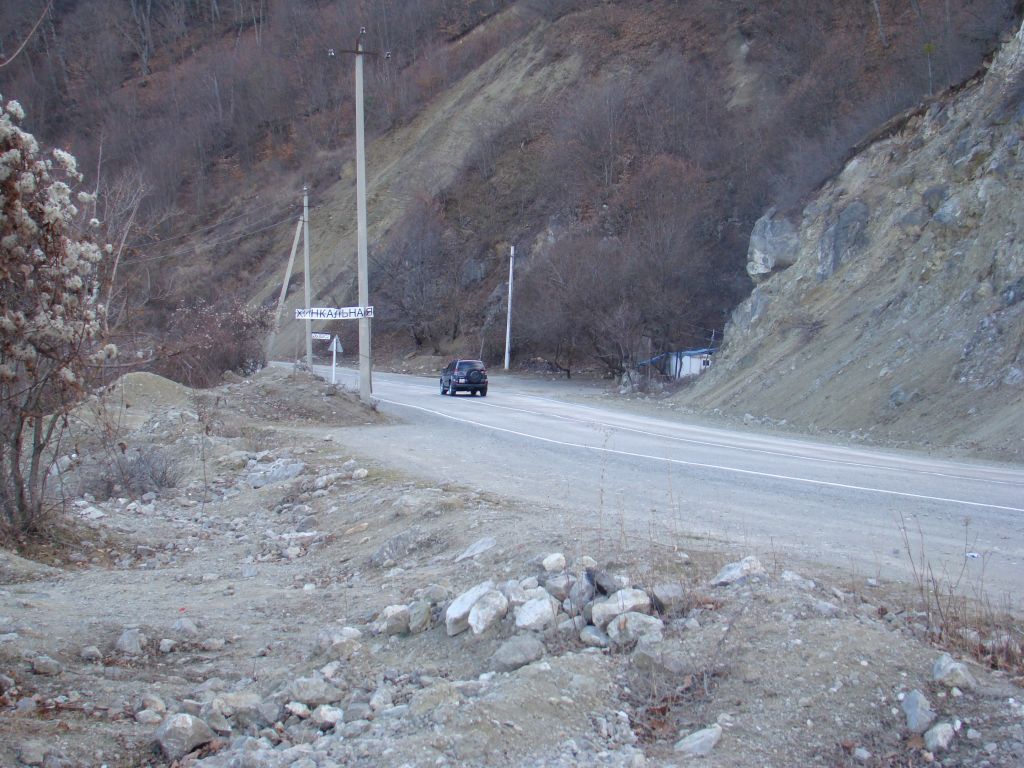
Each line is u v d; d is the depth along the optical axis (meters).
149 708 5.37
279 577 8.94
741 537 8.59
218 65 102.62
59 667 5.97
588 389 44.72
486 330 60.44
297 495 12.91
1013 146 24.09
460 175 70.44
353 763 4.38
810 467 15.09
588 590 6.11
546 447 18.02
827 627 5.23
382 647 6.15
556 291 51.25
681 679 5.00
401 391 39.38
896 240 27.67
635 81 65.38
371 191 76.06
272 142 91.31
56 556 9.49
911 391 21.55
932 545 8.62
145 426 18.56
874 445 19.70
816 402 24.64
